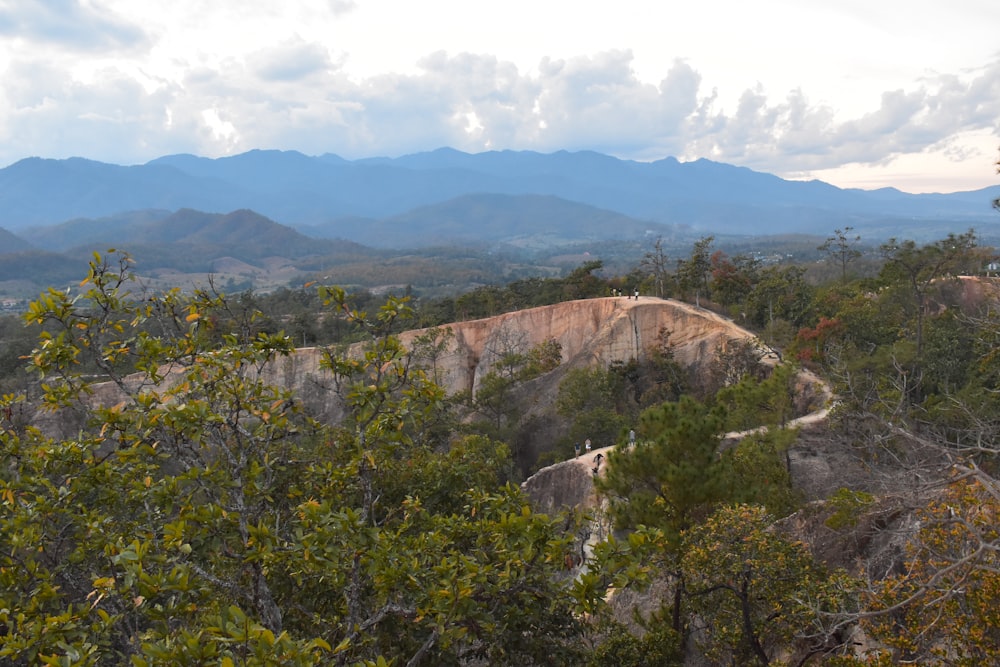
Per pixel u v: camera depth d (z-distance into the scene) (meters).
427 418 10.87
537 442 61.75
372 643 9.18
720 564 15.75
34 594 8.42
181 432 9.12
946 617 12.48
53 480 10.95
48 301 8.78
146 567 8.77
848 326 49.81
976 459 18.02
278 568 10.43
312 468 10.82
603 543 8.78
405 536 11.66
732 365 58.28
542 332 76.56
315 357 60.44
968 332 40.34
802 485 24.97
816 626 14.05
